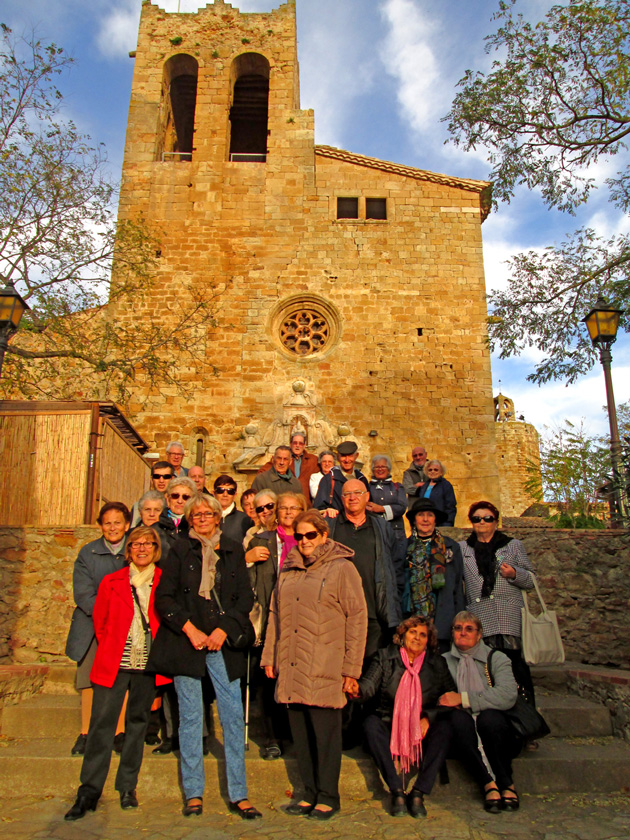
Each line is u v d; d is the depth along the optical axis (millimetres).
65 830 4453
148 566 5320
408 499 9375
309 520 5246
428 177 18703
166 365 15562
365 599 5332
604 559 8023
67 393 15805
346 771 5266
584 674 6750
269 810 4949
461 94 12961
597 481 13641
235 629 4980
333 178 18750
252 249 18062
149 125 19391
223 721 4922
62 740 5969
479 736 5105
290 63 20125
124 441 10289
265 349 17266
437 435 16797
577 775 5336
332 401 16938
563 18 11914
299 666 4906
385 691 5324
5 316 10031
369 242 18172
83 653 5680
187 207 18422
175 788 5203
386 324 17547
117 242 15891
